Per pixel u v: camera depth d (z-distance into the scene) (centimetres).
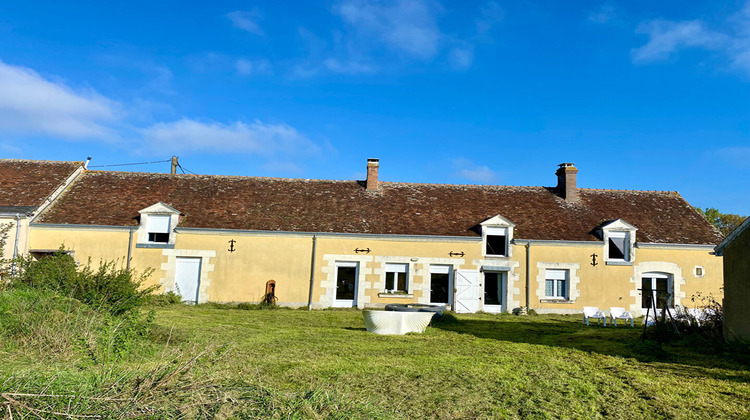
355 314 1617
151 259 1764
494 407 565
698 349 944
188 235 1786
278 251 1811
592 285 1880
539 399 598
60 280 1036
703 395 625
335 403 489
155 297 1670
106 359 647
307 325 1276
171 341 863
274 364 736
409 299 1822
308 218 1888
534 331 1268
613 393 630
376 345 949
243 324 1227
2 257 1455
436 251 1859
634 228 1897
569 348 970
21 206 1739
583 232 1934
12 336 678
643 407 575
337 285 1839
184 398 439
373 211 1961
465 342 1031
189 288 1786
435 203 2055
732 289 978
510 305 1852
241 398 469
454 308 1834
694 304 1878
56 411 385
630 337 1130
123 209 1844
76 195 1900
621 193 2239
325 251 1823
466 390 629
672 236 1948
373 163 2114
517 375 717
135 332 793
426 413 539
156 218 1802
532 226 1945
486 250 1895
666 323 1120
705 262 1914
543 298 1866
